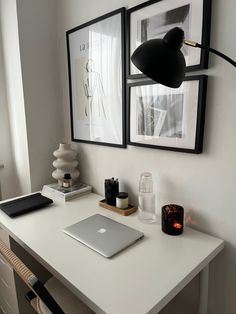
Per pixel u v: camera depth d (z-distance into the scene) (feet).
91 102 5.03
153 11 3.67
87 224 3.94
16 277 4.31
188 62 3.39
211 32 3.19
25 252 4.51
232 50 3.06
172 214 3.59
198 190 3.69
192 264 3.00
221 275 3.65
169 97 3.69
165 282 2.72
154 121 3.96
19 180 6.10
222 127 3.29
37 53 5.32
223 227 3.51
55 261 3.10
